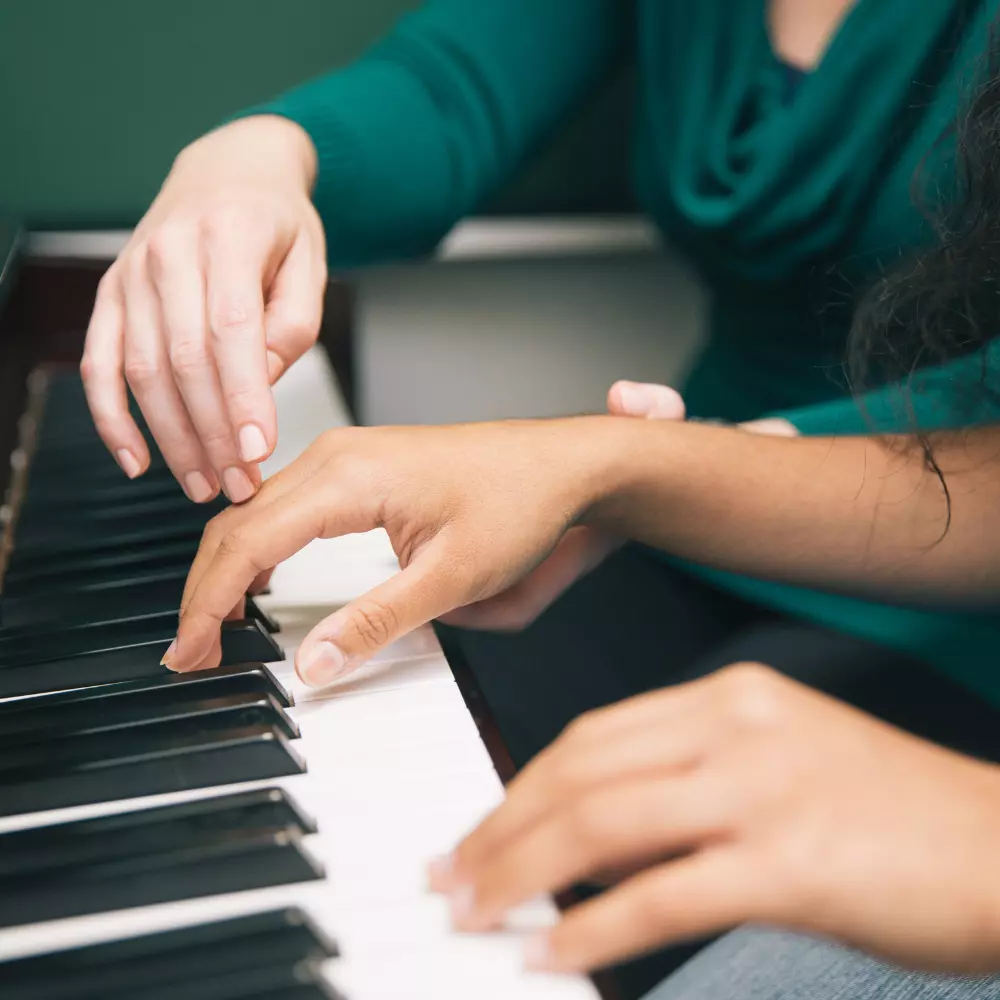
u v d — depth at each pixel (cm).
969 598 61
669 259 150
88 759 40
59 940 32
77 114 128
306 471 47
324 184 83
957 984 40
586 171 145
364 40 132
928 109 76
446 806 38
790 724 29
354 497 45
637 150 105
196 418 50
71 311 98
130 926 33
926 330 59
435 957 31
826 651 73
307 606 52
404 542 47
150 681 44
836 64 79
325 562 56
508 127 103
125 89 128
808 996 39
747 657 73
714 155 88
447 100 99
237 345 50
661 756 29
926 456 56
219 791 39
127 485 68
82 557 57
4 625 51
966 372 59
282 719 42
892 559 59
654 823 28
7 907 33
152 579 53
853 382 65
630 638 80
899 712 67
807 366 92
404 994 30
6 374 88
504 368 150
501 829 31
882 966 40
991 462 59
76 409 84
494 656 78
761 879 27
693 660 78
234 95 131
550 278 148
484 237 144
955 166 61
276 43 130
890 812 28
